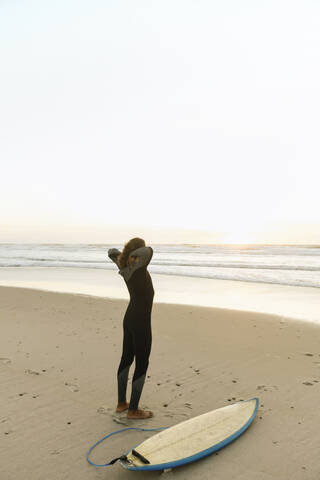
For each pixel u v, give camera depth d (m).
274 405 4.01
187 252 52.06
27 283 16.53
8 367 5.32
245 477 2.73
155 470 2.87
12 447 3.20
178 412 3.87
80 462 2.97
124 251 3.72
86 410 3.92
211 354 6.00
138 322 3.59
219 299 12.12
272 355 5.93
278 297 12.57
